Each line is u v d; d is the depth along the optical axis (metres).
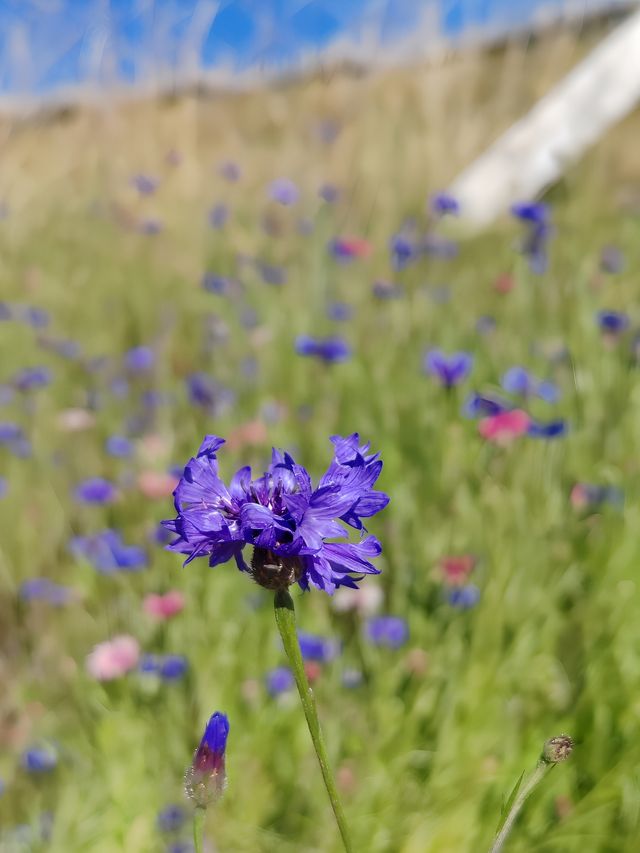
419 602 0.52
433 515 0.59
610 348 0.67
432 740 0.47
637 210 1.02
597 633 0.48
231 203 1.24
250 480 0.29
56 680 0.53
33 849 0.44
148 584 0.56
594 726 0.45
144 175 1.39
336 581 0.28
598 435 0.61
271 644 0.51
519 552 0.52
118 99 1.52
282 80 1.72
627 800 0.42
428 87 1.44
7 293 1.06
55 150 1.57
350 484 0.28
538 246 0.85
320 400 0.74
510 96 1.51
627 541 0.52
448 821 0.43
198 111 1.65
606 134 1.23
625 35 1.23
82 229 1.22
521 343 0.75
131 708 0.48
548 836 0.42
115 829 0.44
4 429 0.74
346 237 1.02
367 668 0.50
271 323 0.84
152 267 1.09
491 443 0.61
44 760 0.47
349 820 0.43
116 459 0.73
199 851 0.29
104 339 0.96
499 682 0.47
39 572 0.64
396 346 0.78
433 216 1.04
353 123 1.50
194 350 0.89
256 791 0.45
